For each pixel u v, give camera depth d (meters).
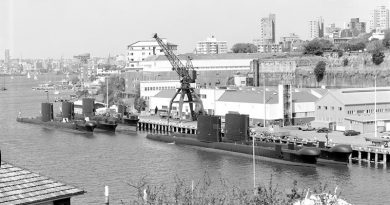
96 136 172.12
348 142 132.00
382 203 85.25
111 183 99.38
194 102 186.50
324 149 120.44
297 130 160.12
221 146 137.75
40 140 161.25
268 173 109.81
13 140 161.00
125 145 150.50
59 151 138.62
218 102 190.38
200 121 145.50
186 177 105.06
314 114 177.38
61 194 36.28
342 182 100.19
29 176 37.50
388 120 152.50
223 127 168.62
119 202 84.44
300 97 180.25
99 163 120.69
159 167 116.38
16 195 35.09
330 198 58.50
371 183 99.06
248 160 126.00
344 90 166.50
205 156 131.88
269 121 172.00
